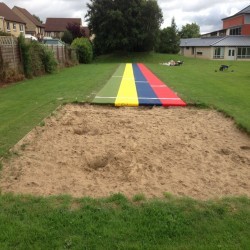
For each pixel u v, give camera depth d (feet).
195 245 11.75
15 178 17.22
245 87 51.55
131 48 161.27
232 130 27.30
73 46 124.67
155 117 31.12
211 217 13.37
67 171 18.44
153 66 111.04
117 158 20.27
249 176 18.08
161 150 21.93
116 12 148.36
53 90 46.24
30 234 12.23
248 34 181.37
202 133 26.17
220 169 18.99
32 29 224.53
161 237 12.18
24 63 62.23
